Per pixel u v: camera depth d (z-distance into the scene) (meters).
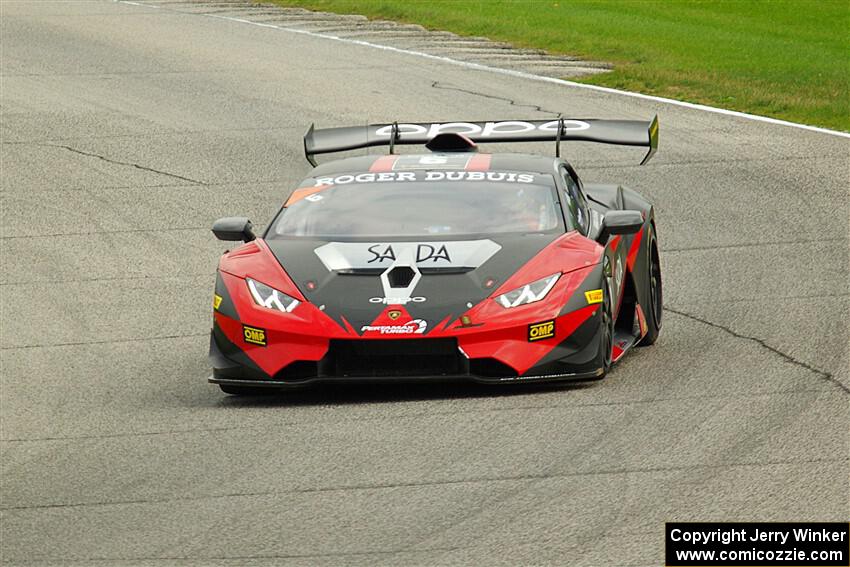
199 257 46.69
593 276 28.86
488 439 24.77
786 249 43.94
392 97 71.81
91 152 62.66
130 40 92.62
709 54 85.19
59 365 34.91
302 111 69.25
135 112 70.50
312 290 28.89
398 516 20.84
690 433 24.52
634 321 33.00
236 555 19.59
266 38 92.88
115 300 41.88
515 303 28.05
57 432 27.97
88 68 82.75
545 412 26.44
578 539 19.50
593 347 28.45
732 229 47.12
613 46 87.62
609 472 22.47
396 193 32.28
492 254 29.33
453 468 23.12
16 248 48.66
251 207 52.91
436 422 26.12
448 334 27.66
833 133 62.34
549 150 61.16
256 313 28.81
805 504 20.42
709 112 67.50
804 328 33.78
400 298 28.28
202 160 60.47
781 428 24.55
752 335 33.44
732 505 20.55
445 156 34.66
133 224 51.19
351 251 29.89
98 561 19.73
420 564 18.83
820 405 26.08
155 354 35.53
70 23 100.31
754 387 27.88
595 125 36.72
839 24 101.62
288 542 20.00
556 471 22.66
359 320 28.06
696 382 28.62
